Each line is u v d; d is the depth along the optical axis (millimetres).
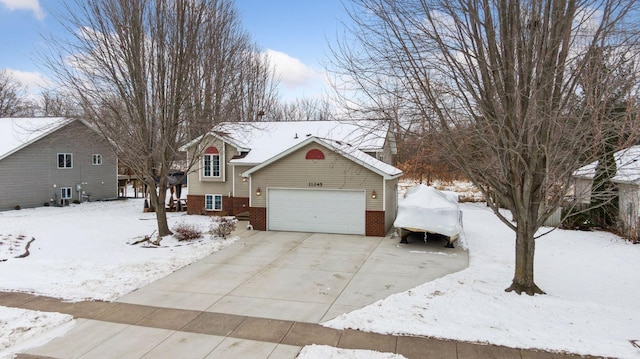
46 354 6582
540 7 7629
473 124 8656
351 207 17203
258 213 18188
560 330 7027
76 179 28250
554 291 9422
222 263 12445
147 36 15508
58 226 18484
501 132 7930
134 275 10883
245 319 7984
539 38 7680
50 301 8898
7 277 10594
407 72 8844
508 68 8234
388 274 11258
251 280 10672
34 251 13688
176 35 15781
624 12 7266
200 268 11844
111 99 15594
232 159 22266
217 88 17375
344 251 14109
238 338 7121
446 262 12578
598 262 12430
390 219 18812
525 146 7922
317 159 17453
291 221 17906
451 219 14844
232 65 18953
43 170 25812
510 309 7965
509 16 8102
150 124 15953
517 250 9023
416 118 8969
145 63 15508
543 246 14891
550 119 7492
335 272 11469
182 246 14797
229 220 19469
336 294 9531
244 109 35125
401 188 34500
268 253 13805
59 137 24484
